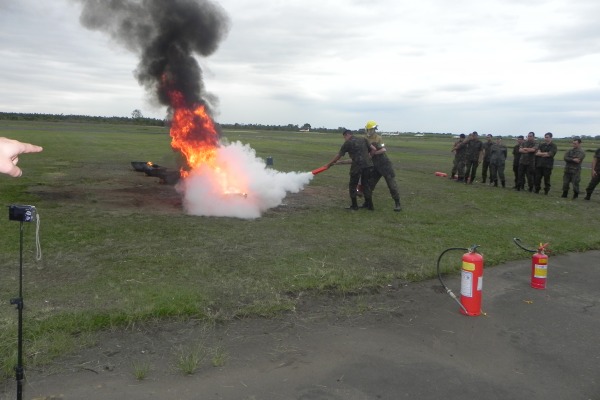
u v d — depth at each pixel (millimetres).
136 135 49094
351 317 4730
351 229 8594
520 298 5496
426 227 9023
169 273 5668
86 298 4766
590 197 15016
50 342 3840
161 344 3977
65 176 14828
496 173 16953
